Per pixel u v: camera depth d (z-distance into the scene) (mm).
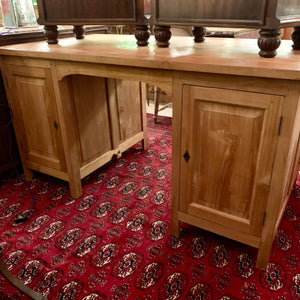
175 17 1407
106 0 1574
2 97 2129
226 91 1236
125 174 2387
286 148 1207
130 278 1461
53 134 1980
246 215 1442
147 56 1401
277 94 1137
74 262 1560
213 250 1621
